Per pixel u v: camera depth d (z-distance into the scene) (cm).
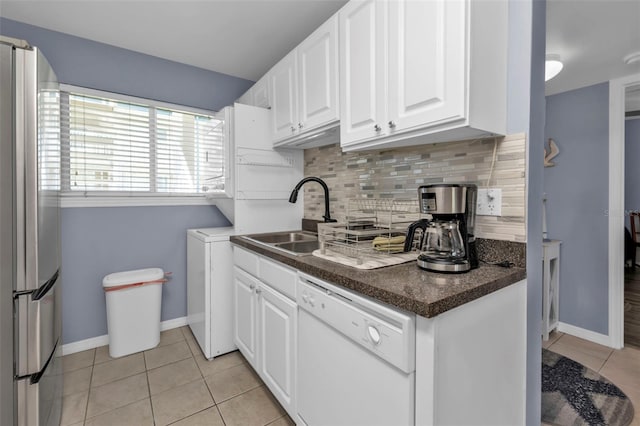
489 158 131
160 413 165
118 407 169
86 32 215
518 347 123
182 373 201
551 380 199
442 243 124
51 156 150
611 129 240
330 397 121
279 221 243
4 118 122
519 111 123
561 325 270
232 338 223
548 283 249
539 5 124
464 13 103
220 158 248
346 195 211
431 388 85
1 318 123
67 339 225
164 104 254
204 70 271
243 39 224
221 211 274
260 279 178
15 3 183
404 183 169
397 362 91
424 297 86
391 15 126
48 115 145
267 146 233
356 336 105
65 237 223
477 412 104
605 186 244
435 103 111
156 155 255
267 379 171
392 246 141
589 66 219
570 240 263
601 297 247
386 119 130
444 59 108
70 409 167
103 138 234
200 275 224
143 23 205
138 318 226
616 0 150
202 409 168
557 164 269
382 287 97
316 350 129
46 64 141
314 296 127
